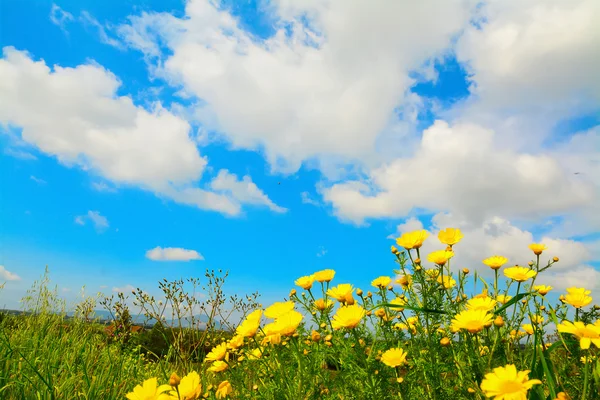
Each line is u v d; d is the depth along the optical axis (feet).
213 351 8.29
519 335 7.82
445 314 7.57
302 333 8.36
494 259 8.54
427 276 8.29
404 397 7.02
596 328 5.39
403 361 6.99
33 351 12.37
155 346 17.62
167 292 18.62
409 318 8.66
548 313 8.03
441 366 6.78
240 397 7.73
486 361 6.66
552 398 5.29
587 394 6.12
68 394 10.61
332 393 7.40
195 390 6.83
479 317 6.53
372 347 7.71
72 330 16.08
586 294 8.03
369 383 6.75
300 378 7.20
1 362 11.52
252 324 7.88
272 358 8.23
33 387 10.72
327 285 8.88
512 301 6.28
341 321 6.99
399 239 8.29
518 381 4.74
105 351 13.50
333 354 8.04
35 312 18.04
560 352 7.89
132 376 12.64
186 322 18.70
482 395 5.97
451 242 8.64
